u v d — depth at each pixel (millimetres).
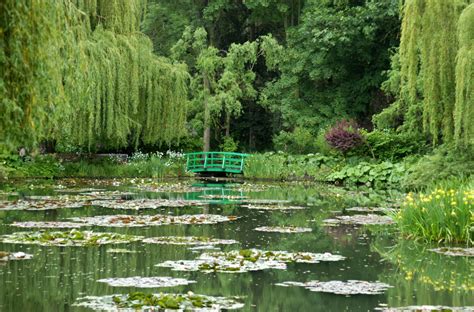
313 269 8453
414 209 11367
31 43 6895
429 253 9695
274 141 31609
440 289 7426
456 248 10102
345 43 30453
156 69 23406
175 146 29844
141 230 11516
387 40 31703
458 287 7531
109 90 20953
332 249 9977
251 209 15164
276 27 35875
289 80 32219
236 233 11359
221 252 9398
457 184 14281
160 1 33156
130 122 22375
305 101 33156
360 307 6574
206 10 32438
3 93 6676
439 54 16062
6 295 6895
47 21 7203
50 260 8664
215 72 31422
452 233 10719
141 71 22609
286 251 9727
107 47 21078
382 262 8977
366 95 32344
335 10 31828
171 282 7516
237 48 29938
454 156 17422
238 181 25781
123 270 8109
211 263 8562
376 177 23547
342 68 32031
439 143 23000
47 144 25562
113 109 21281
